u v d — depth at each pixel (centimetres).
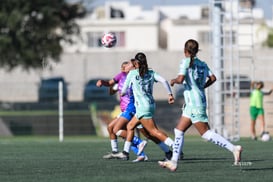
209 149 4612
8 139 7044
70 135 7812
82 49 17875
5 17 10994
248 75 8219
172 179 2883
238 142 5478
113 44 3897
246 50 8569
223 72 6222
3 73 12050
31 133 7794
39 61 11506
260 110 6031
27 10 11169
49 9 11419
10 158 3988
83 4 12062
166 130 7825
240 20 6538
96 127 7819
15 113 8094
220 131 6062
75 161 3747
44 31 11444
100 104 8038
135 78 3462
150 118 3494
